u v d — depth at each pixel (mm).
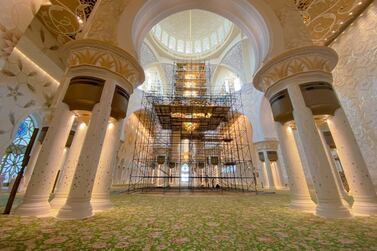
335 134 4500
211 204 5609
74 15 7715
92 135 4086
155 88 20969
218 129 19797
